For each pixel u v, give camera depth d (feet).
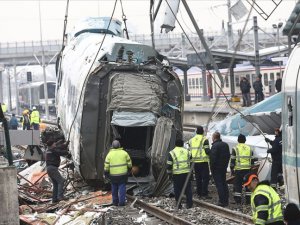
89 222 107.34
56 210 121.08
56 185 129.08
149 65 136.77
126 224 106.32
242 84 286.66
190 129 277.85
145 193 131.95
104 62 134.21
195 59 341.21
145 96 132.26
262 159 136.77
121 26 182.19
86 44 159.74
